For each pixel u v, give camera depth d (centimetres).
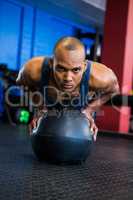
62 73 211
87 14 859
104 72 226
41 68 226
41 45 905
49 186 172
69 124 229
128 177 212
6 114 717
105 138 515
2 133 461
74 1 751
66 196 155
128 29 629
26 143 358
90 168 233
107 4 641
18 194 153
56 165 233
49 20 919
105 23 644
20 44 847
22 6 841
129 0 625
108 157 303
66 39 213
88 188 174
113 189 176
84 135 231
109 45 639
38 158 244
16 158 254
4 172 201
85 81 223
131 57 644
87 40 1018
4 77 712
